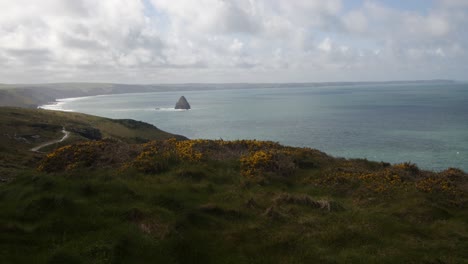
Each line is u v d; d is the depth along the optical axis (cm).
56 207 1034
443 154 7331
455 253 960
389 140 9356
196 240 942
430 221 1196
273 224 1096
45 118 10894
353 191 1508
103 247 840
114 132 11412
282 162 1766
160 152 1748
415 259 912
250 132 12156
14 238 868
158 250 871
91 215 1016
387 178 1642
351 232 1051
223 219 1095
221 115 19312
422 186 1527
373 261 898
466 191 1548
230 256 897
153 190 1273
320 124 13512
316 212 1220
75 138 8306
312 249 954
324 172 1722
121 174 1445
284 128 12794
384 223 1135
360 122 13612
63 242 879
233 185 1454
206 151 1884
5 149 4862
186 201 1198
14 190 1227
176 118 18650
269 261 889
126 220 1003
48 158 1648
